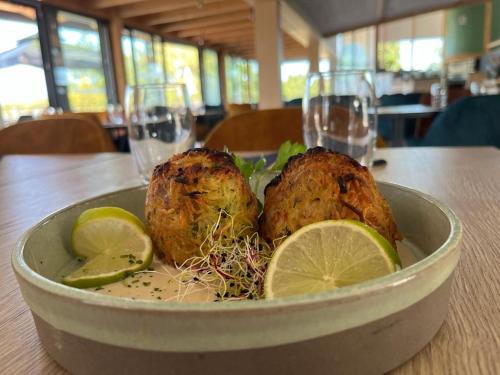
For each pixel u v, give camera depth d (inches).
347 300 3.8
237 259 6.1
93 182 16.6
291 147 9.1
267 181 8.7
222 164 6.7
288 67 199.2
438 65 143.3
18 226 11.0
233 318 3.6
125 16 91.3
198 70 137.8
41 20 72.0
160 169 7.0
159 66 113.6
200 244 6.3
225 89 156.2
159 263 6.8
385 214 6.3
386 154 20.4
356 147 14.8
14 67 66.1
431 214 6.5
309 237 5.3
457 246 4.8
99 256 6.7
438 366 4.4
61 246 6.9
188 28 113.0
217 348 3.8
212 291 5.7
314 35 121.9
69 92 79.7
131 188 8.8
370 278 5.0
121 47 92.4
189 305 3.7
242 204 6.6
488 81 72.9
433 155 19.6
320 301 3.7
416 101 74.1
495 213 10.1
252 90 188.9
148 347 3.8
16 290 6.9
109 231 6.9
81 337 4.1
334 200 6.0
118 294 5.7
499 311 5.5
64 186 16.0
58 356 4.6
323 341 3.9
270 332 3.7
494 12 107.2
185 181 6.5
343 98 14.5
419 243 6.9
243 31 121.6
